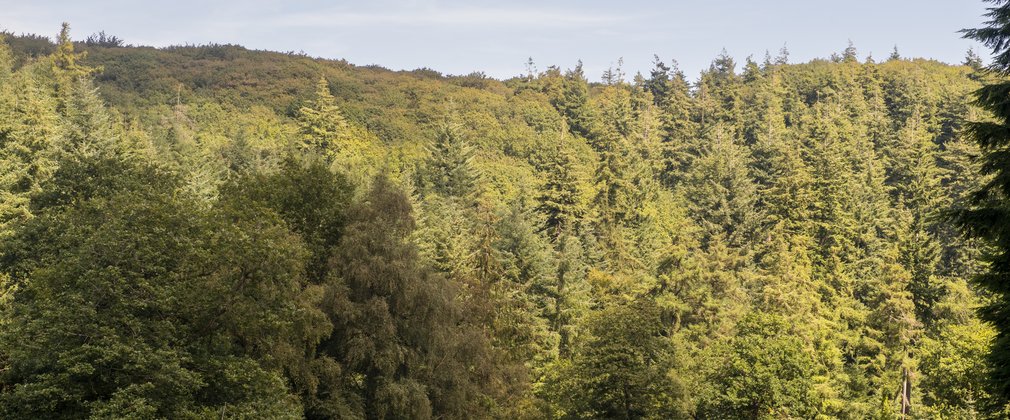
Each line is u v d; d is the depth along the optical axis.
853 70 137.62
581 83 114.38
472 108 98.31
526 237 51.91
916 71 132.75
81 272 19.53
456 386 29.89
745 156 102.00
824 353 46.16
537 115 100.56
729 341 42.62
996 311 16.95
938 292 50.41
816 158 83.38
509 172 81.56
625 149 96.88
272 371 22.17
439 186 70.75
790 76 142.00
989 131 16.19
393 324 28.14
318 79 99.00
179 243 20.88
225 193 29.34
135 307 19.58
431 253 46.84
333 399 26.48
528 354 41.50
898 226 73.31
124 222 20.53
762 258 65.12
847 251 68.62
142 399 17.73
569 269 50.34
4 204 31.86
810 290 53.81
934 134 109.31
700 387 38.56
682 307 48.41
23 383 20.16
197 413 19.72
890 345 48.94
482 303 36.00
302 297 24.98
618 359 36.09
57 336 18.44
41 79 62.69
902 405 46.44
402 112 93.75
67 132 45.41
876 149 106.19
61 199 28.62
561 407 38.47
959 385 33.97
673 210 85.00
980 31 16.52
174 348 19.53
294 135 81.06
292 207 29.30
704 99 128.88
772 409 36.25
